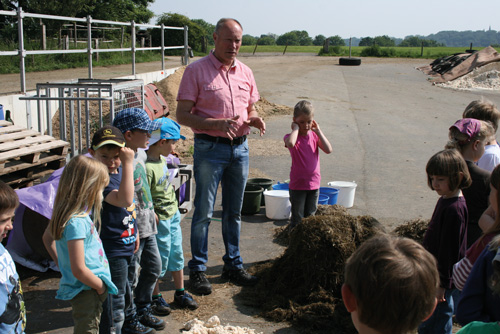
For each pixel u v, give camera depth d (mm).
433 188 3262
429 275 1638
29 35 26516
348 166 9898
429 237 3305
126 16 42875
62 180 3021
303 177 5266
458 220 3168
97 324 3162
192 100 4520
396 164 10211
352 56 52406
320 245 4398
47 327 3945
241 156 4660
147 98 12516
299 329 3957
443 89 26219
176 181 5477
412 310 1613
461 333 2148
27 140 5863
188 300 4277
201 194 4570
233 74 4637
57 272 4883
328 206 6520
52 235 3012
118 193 3305
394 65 39531
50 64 19750
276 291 4477
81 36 32469
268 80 25016
